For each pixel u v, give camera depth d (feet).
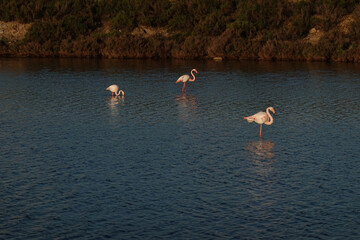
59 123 96.78
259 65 188.24
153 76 159.22
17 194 62.08
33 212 57.26
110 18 243.40
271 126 94.68
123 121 98.48
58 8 239.30
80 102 116.98
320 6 227.40
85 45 217.97
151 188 64.13
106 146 81.82
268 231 53.06
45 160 74.69
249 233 52.65
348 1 229.04
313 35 221.05
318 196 61.57
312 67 181.16
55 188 64.03
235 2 241.55
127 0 243.40
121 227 53.93
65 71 169.68
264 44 214.28
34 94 126.62
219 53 211.41
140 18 237.45
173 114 104.73
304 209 58.03
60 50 219.41
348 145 82.38
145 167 71.87
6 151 78.95
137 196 61.67
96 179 67.10
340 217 56.08
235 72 168.04
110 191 63.16
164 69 176.45
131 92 130.41
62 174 68.95
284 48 206.18
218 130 91.71
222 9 236.22
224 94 127.13
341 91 130.82
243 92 130.11
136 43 216.33
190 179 67.26
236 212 57.36
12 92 129.08
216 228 53.72
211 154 77.87
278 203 59.67
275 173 69.46
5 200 60.34
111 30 232.12
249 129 92.58
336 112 106.52
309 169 71.00
